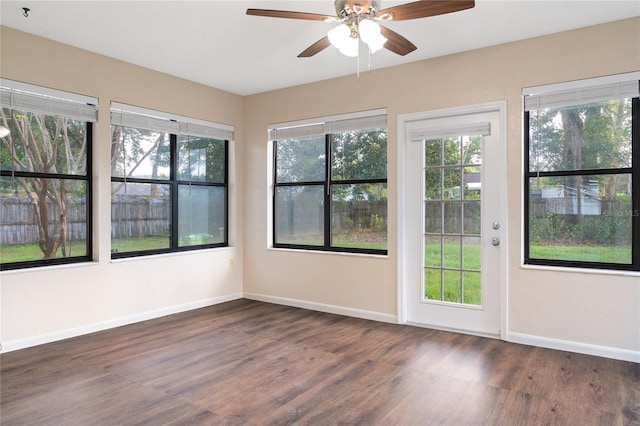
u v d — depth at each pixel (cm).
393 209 425
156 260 445
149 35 349
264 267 523
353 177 463
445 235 403
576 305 337
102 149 398
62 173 381
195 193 497
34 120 363
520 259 360
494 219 378
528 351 341
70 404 252
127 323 418
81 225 395
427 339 374
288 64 418
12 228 351
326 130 471
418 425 230
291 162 511
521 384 280
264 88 505
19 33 341
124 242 427
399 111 420
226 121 517
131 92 418
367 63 414
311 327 411
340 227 473
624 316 321
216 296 508
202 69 435
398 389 274
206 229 510
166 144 465
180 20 321
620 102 331
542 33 345
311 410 246
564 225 352
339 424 231
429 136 406
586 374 295
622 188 331
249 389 274
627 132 329
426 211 413
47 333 361
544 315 350
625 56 319
